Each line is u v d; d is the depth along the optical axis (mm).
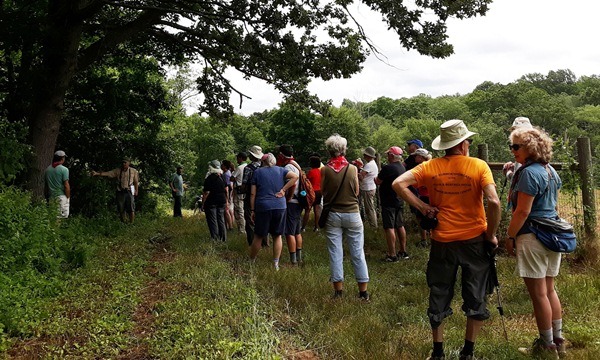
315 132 66812
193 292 6242
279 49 12211
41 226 7449
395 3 12203
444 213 4230
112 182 15250
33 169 11445
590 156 7746
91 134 17578
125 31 12852
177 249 9531
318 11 12352
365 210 12086
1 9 11094
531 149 4375
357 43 12016
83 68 12789
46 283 6223
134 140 19250
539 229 4383
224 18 12516
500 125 99125
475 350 4484
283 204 8039
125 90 16531
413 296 6465
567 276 6699
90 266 7621
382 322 5434
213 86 16641
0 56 13844
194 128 69125
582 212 7797
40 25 11219
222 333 4664
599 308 5605
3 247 6441
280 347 4555
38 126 11703
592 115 100938
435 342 4266
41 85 11477
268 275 7152
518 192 4379
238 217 11914
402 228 9070
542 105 103750
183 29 13492
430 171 4316
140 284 6801
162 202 25938
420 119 103750
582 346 4699
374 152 11578
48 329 4969
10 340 4602
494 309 5805
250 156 9789
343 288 6797
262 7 11930
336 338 4781
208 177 10562
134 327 5195
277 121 68188
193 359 4172
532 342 4715
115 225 11938
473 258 4180
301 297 6160
